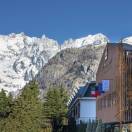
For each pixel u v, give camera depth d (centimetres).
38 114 8525
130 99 7181
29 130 8106
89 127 8119
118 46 7450
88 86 10719
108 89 8106
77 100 10819
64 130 11131
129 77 7306
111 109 7775
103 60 8738
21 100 8444
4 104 8844
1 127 7956
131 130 6925
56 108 11219
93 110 10419
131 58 7350
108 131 7288
